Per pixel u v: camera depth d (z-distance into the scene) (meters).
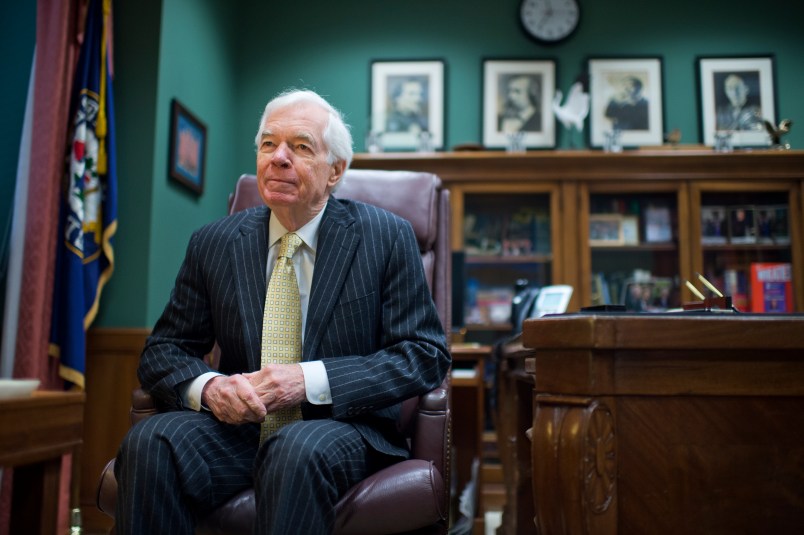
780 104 4.18
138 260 2.88
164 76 3.05
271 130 1.43
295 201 1.39
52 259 2.48
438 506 1.18
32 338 2.36
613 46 4.28
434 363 1.35
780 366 0.95
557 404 0.96
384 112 4.28
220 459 1.24
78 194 2.57
